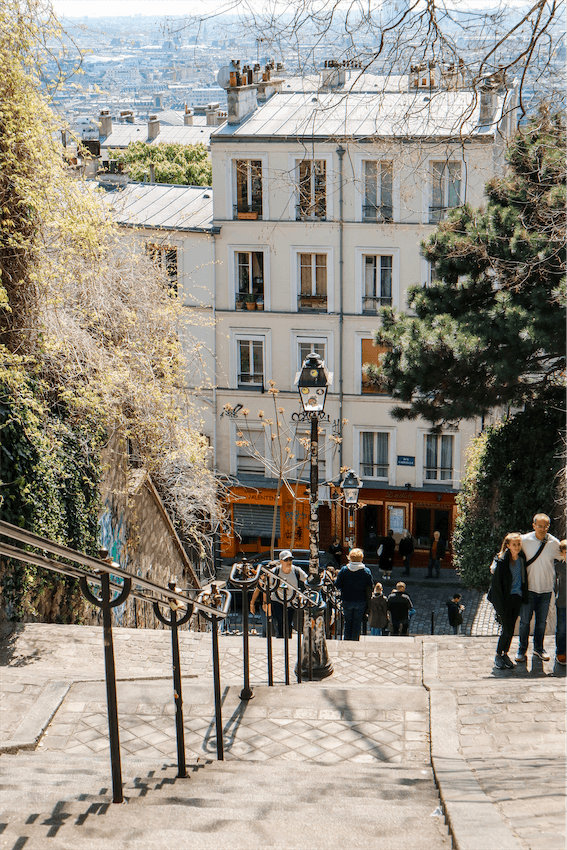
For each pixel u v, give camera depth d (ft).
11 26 32.40
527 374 58.44
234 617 69.77
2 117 33.04
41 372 36.17
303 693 26.30
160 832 13.17
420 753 22.76
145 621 47.75
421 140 28.96
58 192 36.17
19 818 13.84
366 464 103.55
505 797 16.26
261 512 106.11
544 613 30.42
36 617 33.47
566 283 48.57
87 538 37.68
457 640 34.17
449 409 57.47
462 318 55.16
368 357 100.63
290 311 100.63
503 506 63.00
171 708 24.54
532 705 25.30
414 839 13.98
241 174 97.60
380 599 50.47
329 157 92.73
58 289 37.06
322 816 15.21
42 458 33.04
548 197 46.29
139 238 46.83
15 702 23.85
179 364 45.29
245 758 22.13
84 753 21.77
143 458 42.83
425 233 94.58
